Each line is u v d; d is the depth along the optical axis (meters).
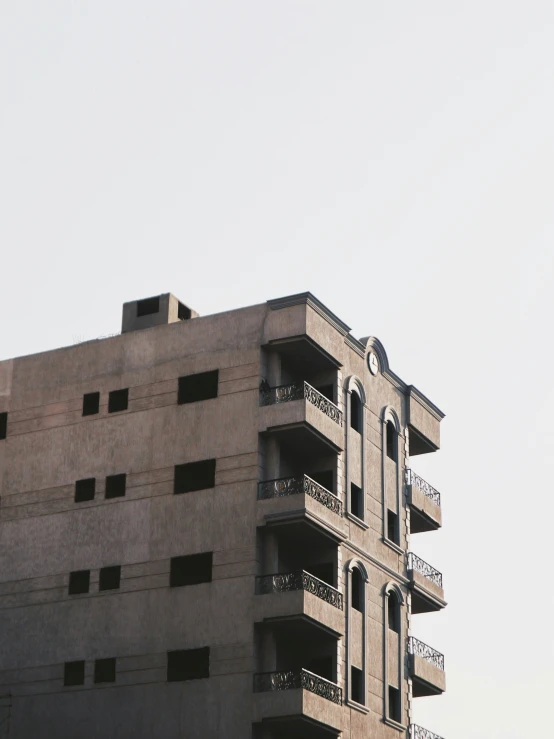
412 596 65.44
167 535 57.94
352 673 58.56
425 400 70.12
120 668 56.66
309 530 56.72
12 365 64.81
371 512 62.62
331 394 61.50
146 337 62.16
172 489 58.59
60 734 56.78
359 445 62.72
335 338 61.81
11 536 61.38
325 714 54.47
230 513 56.97
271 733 53.50
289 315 59.41
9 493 62.25
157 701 55.34
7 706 58.28
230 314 60.62
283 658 56.16
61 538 60.25
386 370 66.94
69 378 63.19
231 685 54.22
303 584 55.59
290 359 60.84
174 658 55.84
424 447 70.69
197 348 60.72
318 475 60.31
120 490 59.88
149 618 56.91
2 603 60.31
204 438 58.84
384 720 59.75
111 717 56.03
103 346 63.06
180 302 64.81
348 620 58.53
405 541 65.44
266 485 56.81
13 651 59.19
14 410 63.81
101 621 57.88
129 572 58.12
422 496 67.81
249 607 55.06
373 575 61.66
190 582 56.84
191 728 54.31
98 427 61.50
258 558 55.94
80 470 61.09
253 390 58.66
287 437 58.12
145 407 60.75
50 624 58.91
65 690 57.41
